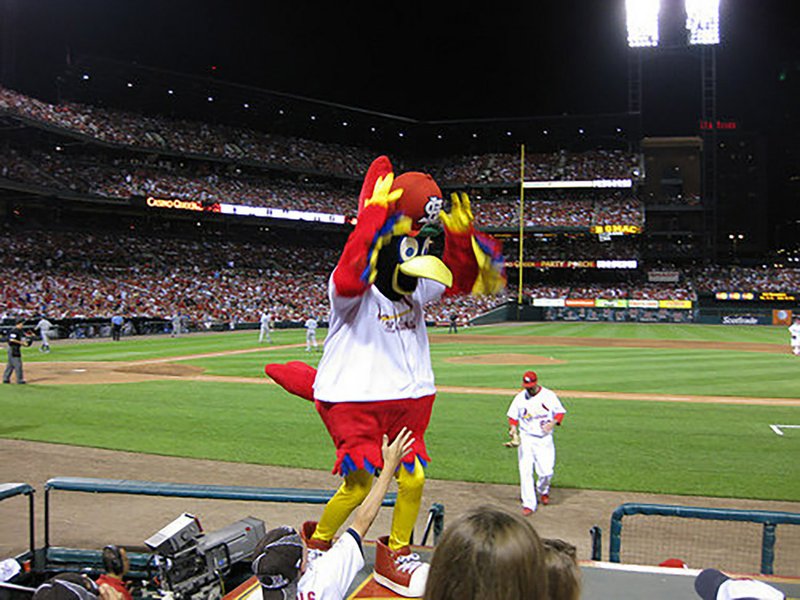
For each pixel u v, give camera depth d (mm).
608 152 73250
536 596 1649
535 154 74875
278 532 3420
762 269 72938
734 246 106562
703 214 75812
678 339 41031
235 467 10719
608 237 68938
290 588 2914
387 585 3594
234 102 63406
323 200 66875
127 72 55406
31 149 51188
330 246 69562
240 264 59969
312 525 4000
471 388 19703
